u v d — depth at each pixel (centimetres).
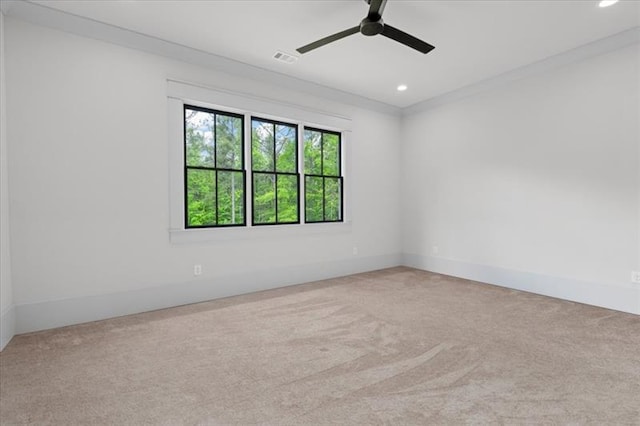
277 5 276
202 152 380
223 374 210
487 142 449
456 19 297
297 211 459
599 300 347
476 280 466
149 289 336
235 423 162
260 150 427
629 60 323
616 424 158
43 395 186
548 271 389
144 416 168
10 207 269
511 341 259
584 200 358
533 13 289
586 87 353
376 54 366
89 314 304
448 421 162
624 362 222
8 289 262
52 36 286
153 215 337
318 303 362
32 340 261
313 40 335
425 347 249
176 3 274
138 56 327
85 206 302
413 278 482
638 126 320
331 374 210
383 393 188
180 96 351
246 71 394
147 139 333
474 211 468
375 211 540
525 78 405
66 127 293
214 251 378
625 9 284
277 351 244
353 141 510
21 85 273
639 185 320
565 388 191
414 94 499
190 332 280
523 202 412
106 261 313
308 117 454
